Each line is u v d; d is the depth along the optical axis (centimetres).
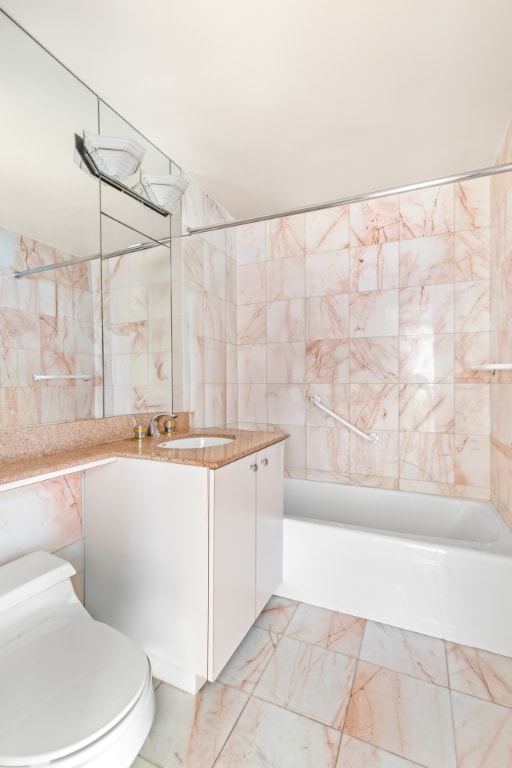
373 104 141
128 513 124
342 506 224
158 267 181
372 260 221
